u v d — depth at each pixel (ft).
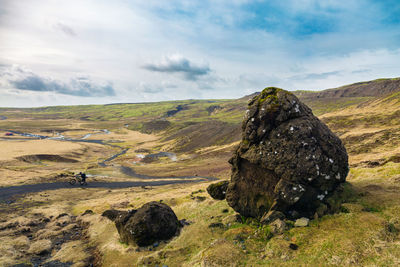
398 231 31.45
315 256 30.19
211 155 328.90
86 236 58.44
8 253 47.47
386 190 44.91
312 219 41.09
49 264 44.01
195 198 84.17
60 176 179.42
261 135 48.42
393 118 251.60
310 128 45.09
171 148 473.26
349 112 406.41
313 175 41.91
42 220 75.05
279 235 38.01
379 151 148.25
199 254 37.19
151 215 49.29
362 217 36.01
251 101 53.31
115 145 559.38
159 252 41.63
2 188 136.77
